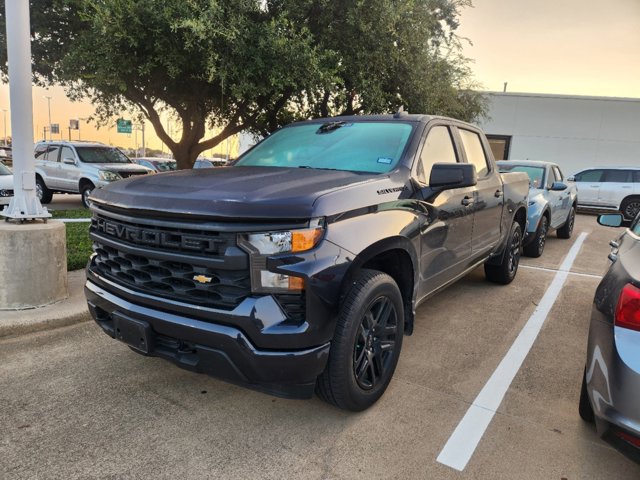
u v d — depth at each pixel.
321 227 2.57
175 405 3.18
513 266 6.40
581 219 16.23
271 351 2.49
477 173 4.91
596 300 2.57
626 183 16.95
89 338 4.21
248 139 25.11
